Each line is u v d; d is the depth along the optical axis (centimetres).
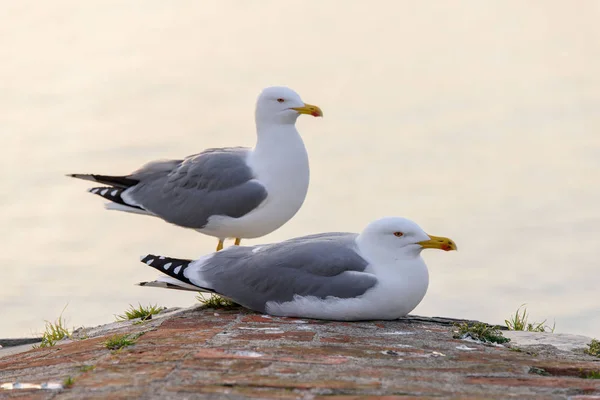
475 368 968
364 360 978
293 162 1468
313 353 998
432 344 1091
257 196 1454
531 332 1233
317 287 1217
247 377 882
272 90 1462
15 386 894
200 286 1284
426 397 830
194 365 928
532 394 864
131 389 846
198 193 1490
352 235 1292
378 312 1217
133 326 1254
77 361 1002
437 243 1217
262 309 1257
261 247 1295
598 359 1058
